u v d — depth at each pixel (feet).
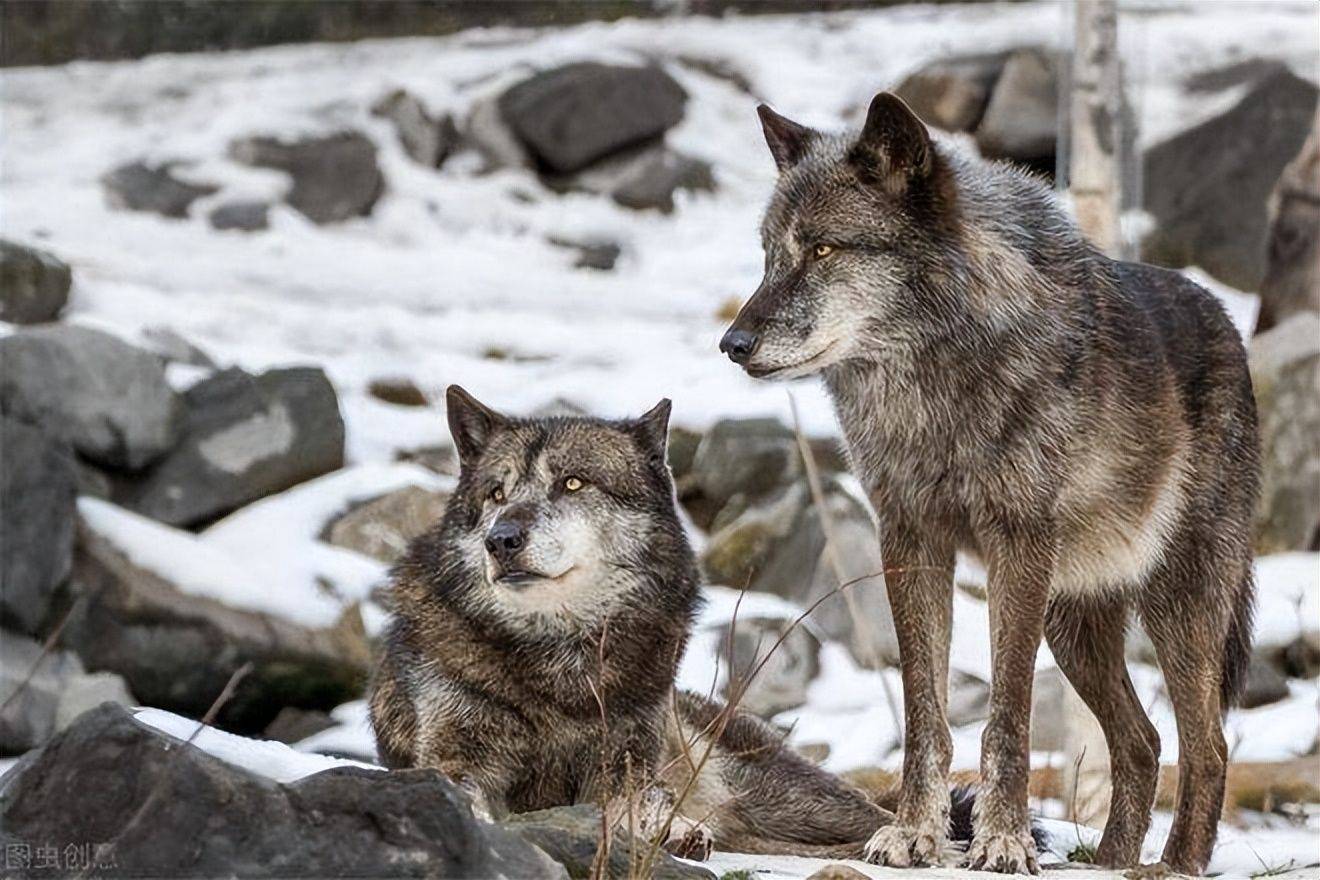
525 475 26.91
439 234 75.00
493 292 69.56
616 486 27.14
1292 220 53.72
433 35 94.38
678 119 80.48
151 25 93.09
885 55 86.74
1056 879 23.52
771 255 26.27
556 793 26.94
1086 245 27.61
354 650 45.70
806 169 26.25
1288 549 50.26
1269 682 44.04
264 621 45.11
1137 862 28.63
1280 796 38.27
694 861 24.62
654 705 26.99
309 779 19.21
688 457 52.90
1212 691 29.19
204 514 50.03
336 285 68.80
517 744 26.50
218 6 93.56
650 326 65.92
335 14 94.32
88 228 71.41
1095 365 26.23
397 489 51.08
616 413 55.11
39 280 58.18
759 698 43.09
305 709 45.34
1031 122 72.79
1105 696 29.63
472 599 26.43
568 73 79.82
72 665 43.78
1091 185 40.78
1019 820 24.85
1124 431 26.71
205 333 60.29
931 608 26.25
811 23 91.40
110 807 19.45
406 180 77.30
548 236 75.10
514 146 79.36
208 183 74.79
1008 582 25.94
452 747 26.30
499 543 25.55
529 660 26.25
